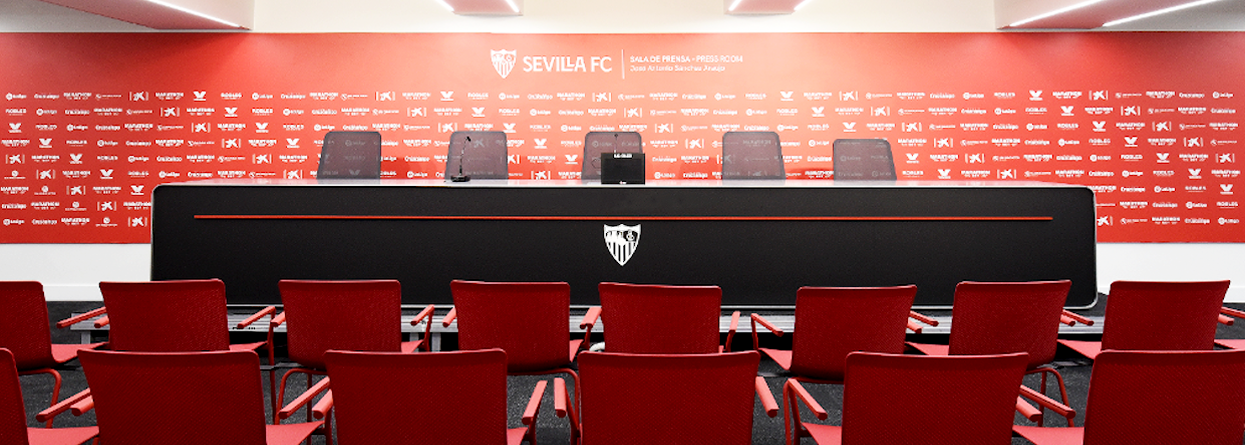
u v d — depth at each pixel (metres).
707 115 6.11
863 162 5.22
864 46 6.07
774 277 4.08
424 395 1.71
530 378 3.70
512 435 1.99
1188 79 6.00
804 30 6.07
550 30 6.07
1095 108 6.04
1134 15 5.50
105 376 1.70
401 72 6.04
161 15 5.34
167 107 5.96
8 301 2.52
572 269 4.07
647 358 1.66
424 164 6.09
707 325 2.52
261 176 6.04
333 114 6.04
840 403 3.31
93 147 5.95
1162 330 2.60
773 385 3.53
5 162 5.92
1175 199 6.08
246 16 5.87
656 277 4.08
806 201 4.05
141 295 2.55
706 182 4.36
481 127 6.09
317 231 4.05
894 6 6.05
